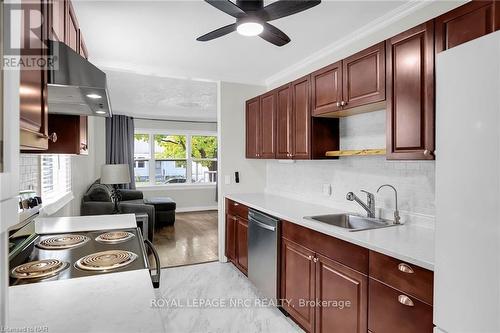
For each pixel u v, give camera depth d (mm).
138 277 1155
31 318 850
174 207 5922
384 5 2109
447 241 1061
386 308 1544
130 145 6844
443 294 1078
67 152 2270
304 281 2211
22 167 2266
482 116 945
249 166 3977
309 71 3254
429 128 1626
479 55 956
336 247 1898
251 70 3623
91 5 2041
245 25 1893
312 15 2248
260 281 2820
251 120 3748
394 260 1498
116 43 2736
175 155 7535
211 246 4512
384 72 1910
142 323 831
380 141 2340
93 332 783
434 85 1599
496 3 1346
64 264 1282
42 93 1070
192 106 5898
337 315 1885
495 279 913
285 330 2314
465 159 998
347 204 2672
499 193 900
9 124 521
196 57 3145
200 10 2135
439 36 1579
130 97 5086
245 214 3221
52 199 3004
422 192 2029
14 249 1456
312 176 3145
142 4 2045
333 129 2734
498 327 906
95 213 4203
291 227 2391
